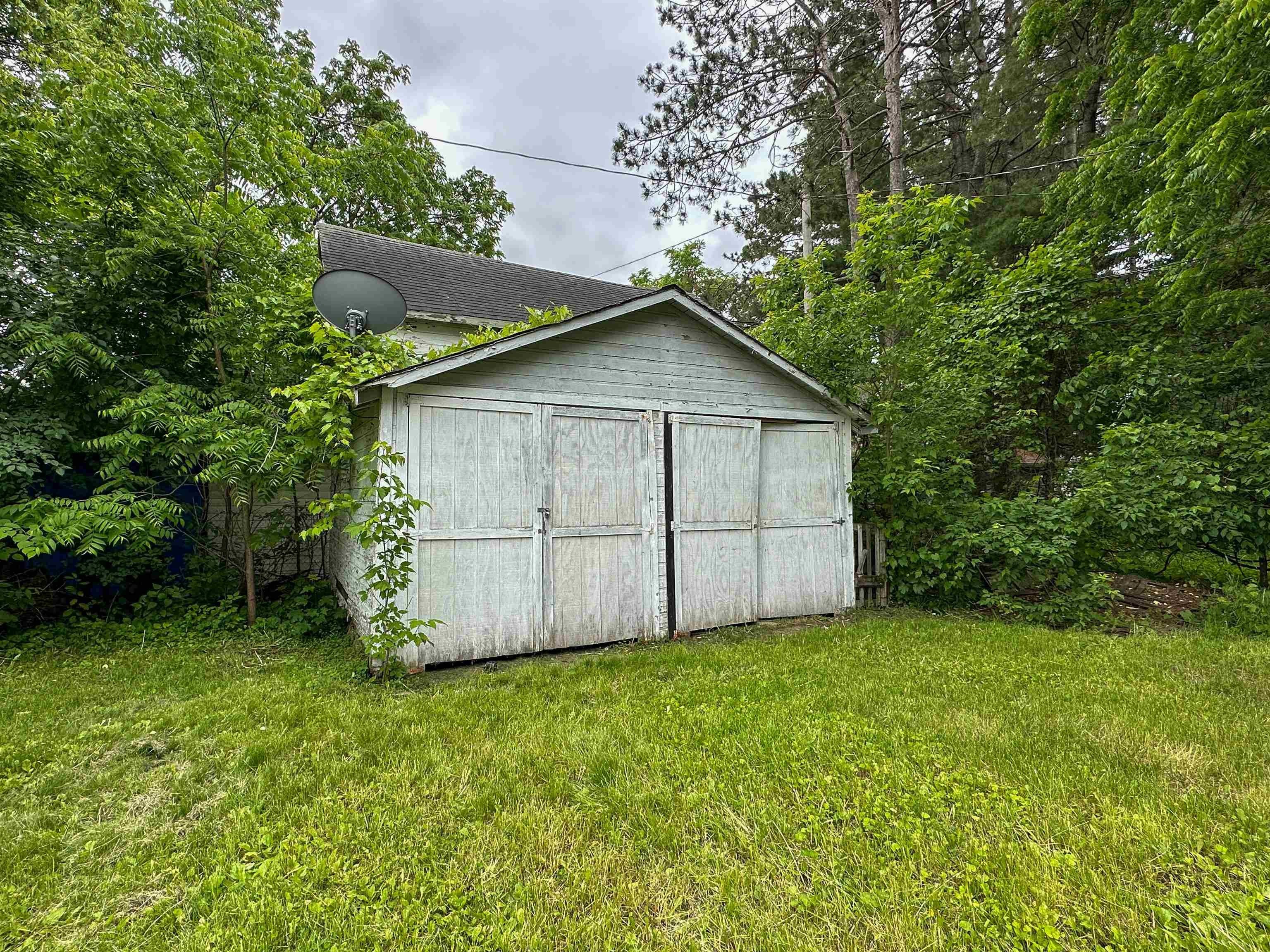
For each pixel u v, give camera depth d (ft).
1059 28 25.72
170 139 18.93
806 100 40.55
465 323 29.30
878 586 22.15
